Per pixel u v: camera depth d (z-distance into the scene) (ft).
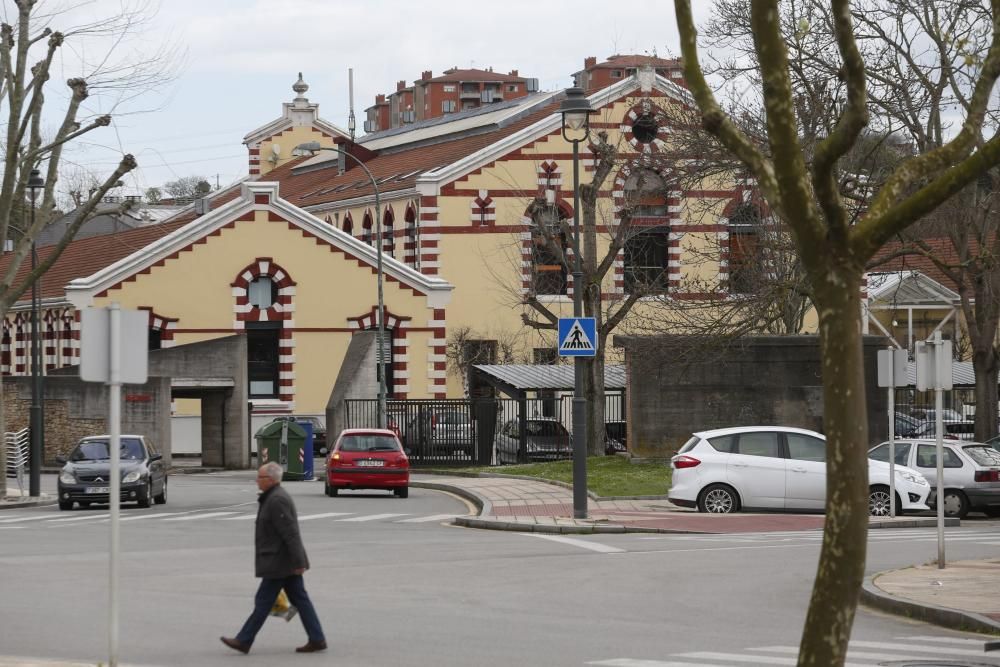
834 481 30.50
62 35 122.31
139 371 43.57
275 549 45.80
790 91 31.09
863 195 111.34
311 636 45.93
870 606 57.82
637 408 138.21
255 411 207.41
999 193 120.57
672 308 147.02
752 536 87.86
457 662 43.78
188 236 206.08
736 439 103.60
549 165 230.27
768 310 134.21
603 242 225.97
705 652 45.62
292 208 209.36
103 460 119.85
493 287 230.48
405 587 62.69
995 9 34.60
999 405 171.73
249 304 208.54
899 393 155.22
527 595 60.03
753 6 31.14
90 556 77.56
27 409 184.44
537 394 175.22
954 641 48.67
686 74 33.40
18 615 54.24
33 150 124.77
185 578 66.69
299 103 338.95
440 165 239.09
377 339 188.75
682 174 156.15
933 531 93.45
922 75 113.29
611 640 48.08
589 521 95.20
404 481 126.82
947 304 226.99
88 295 202.59
